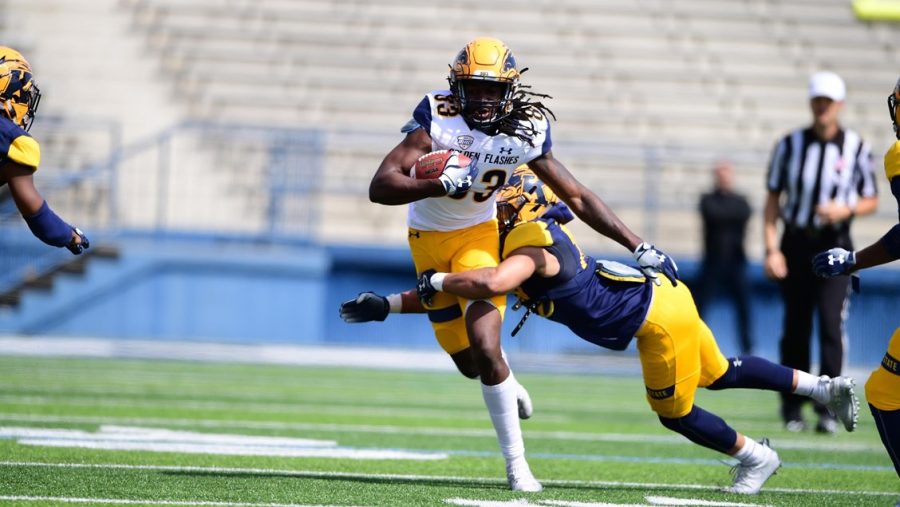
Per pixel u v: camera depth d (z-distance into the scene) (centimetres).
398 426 2352
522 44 5919
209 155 5116
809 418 2875
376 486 1482
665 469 1831
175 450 1780
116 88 5575
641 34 6022
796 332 2488
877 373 1285
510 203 1543
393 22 5931
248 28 5859
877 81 6034
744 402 3441
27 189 1371
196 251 4516
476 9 6031
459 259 1486
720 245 4025
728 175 4038
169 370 3662
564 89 5753
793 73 6025
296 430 2183
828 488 1652
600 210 1473
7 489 1338
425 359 4578
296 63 5712
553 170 1474
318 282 4572
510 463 1483
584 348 4834
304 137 4672
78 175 4712
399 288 4825
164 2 5850
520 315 4800
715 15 6134
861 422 2831
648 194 4994
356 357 4519
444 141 1435
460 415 2650
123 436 1934
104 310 4488
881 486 1698
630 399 3319
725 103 5803
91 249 4512
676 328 1451
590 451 2066
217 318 4516
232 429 2142
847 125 5850
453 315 1544
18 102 1408
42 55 5650
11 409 2294
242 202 5044
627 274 1452
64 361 3838
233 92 5603
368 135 5200
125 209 4981
